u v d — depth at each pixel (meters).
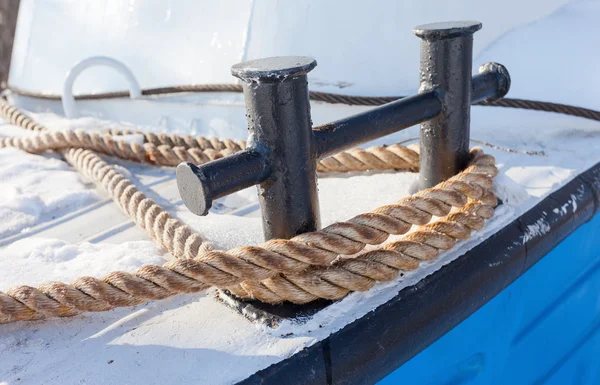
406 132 1.96
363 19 1.95
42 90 2.85
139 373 1.00
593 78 1.81
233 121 2.19
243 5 2.07
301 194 1.15
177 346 1.06
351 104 1.96
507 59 1.92
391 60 1.95
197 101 2.26
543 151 1.74
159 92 2.35
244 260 1.09
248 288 1.12
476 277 1.25
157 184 1.83
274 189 1.13
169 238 1.35
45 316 1.11
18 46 2.97
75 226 1.60
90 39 2.62
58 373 1.01
